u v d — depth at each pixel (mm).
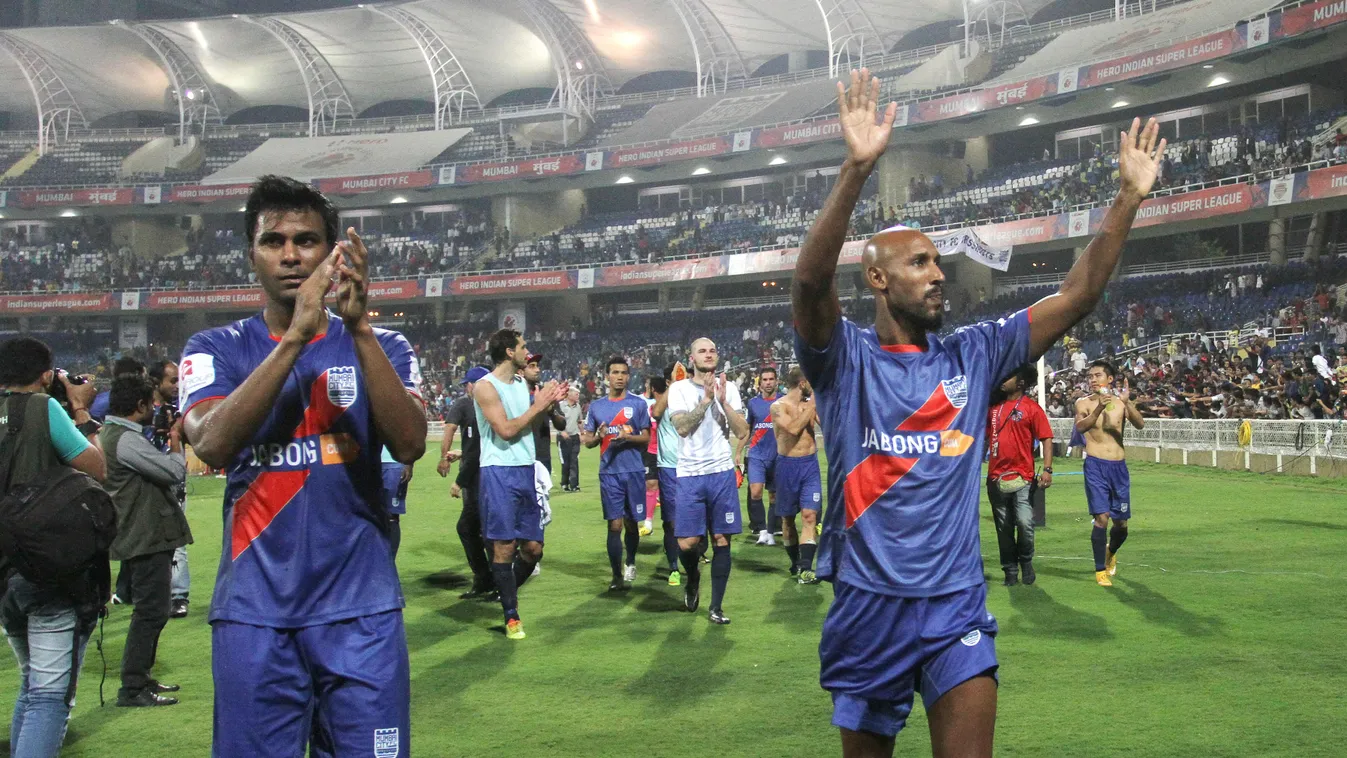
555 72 51281
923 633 2916
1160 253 34719
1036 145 39188
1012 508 8391
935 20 44094
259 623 2617
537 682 5750
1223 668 5695
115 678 6082
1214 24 31438
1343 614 7020
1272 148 29703
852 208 2846
